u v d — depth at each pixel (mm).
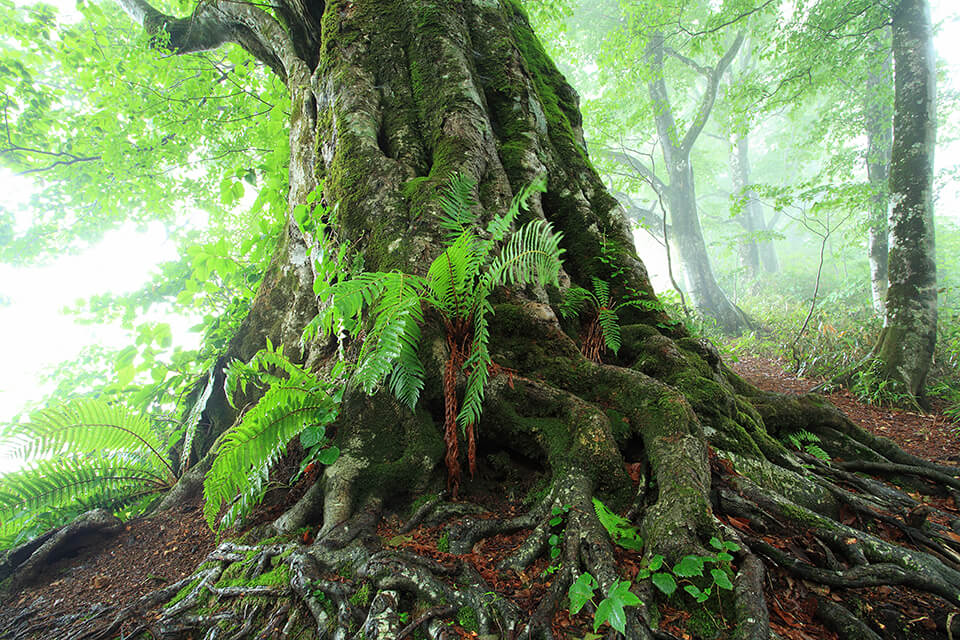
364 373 2098
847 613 1510
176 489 3238
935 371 6805
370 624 1552
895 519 2188
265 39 6035
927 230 6496
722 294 16266
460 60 4059
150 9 7164
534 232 2361
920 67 6883
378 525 2201
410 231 3082
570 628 1466
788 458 2701
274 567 2002
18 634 2037
